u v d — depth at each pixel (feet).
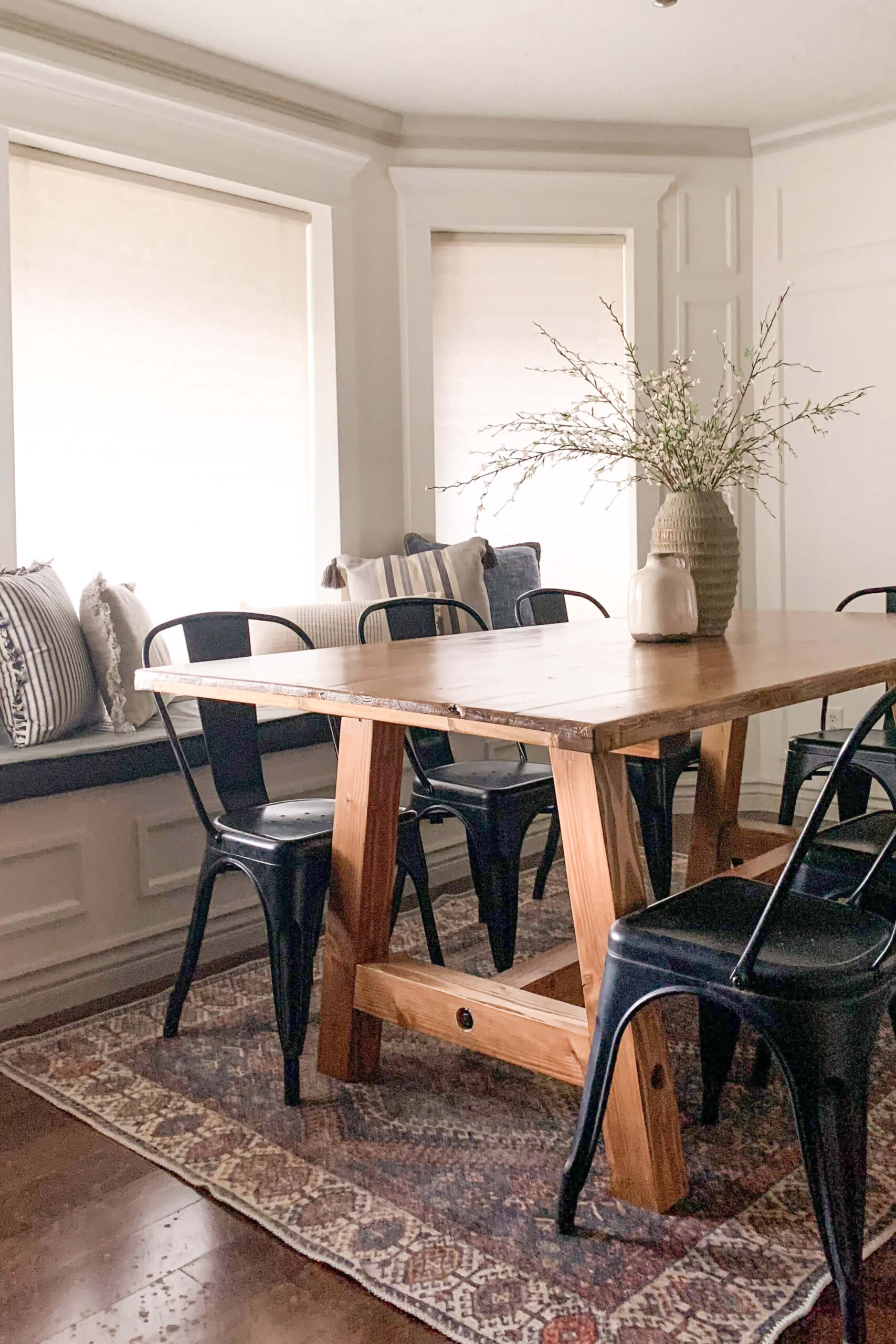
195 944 8.57
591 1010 6.25
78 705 10.08
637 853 6.35
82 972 9.61
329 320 15.11
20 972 9.13
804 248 16.33
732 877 6.72
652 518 16.71
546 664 7.90
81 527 13.20
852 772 10.74
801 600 16.84
